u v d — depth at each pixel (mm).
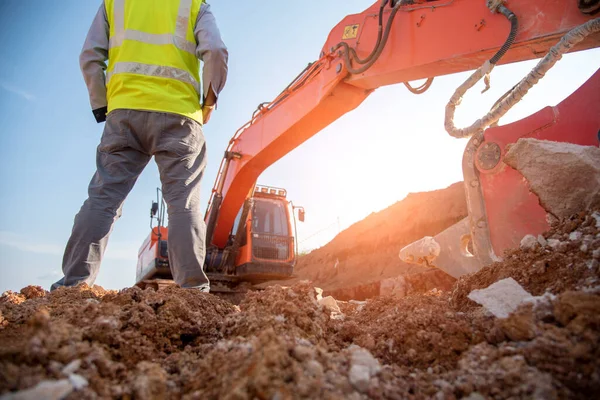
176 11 3270
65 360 1407
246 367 1375
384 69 4785
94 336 1702
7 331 2037
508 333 1688
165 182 3176
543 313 1721
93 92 3277
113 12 3250
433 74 4594
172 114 3109
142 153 3244
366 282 13977
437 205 14188
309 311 2162
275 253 9867
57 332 1483
